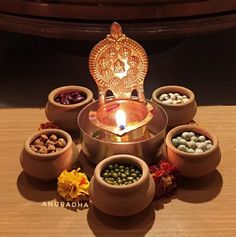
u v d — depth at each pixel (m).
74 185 0.35
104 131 0.38
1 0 0.67
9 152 0.41
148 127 0.41
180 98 0.42
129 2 0.64
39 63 0.87
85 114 0.40
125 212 0.32
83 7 0.65
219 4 0.66
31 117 0.45
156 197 0.35
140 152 0.37
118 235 0.32
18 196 0.36
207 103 0.75
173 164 0.36
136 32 0.66
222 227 0.33
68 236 0.32
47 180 0.37
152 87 0.78
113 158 0.34
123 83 0.40
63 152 0.35
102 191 0.32
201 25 0.66
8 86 0.80
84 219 0.34
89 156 0.38
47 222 0.34
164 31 0.66
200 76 0.82
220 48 0.91
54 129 0.38
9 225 0.33
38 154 0.35
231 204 0.35
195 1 0.65
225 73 0.83
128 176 0.33
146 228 0.33
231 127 0.43
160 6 0.65
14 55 0.90
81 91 0.42
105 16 0.65
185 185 0.37
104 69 0.39
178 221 0.33
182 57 0.88
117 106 0.40
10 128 0.43
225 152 0.40
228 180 0.37
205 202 0.35
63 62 0.87
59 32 0.67
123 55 0.39
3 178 0.38
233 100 0.75
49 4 0.65
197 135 0.38
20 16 0.68
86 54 0.87
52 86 0.80
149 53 0.86
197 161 0.35
